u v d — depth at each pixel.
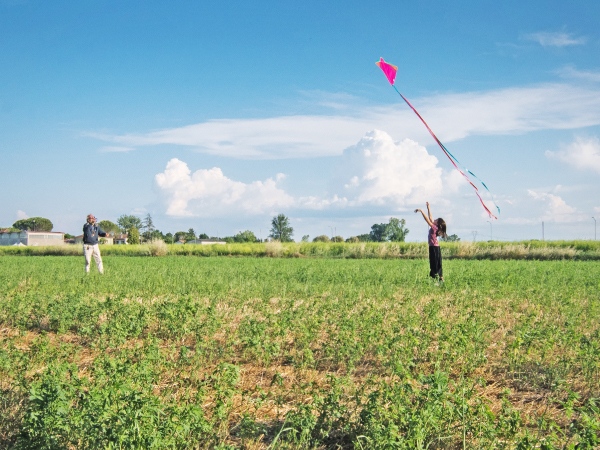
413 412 4.77
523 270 19.95
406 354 7.18
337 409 5.07
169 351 7.63
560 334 8.03
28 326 9.77
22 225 144.62
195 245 44.12
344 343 7.48
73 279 15.17
